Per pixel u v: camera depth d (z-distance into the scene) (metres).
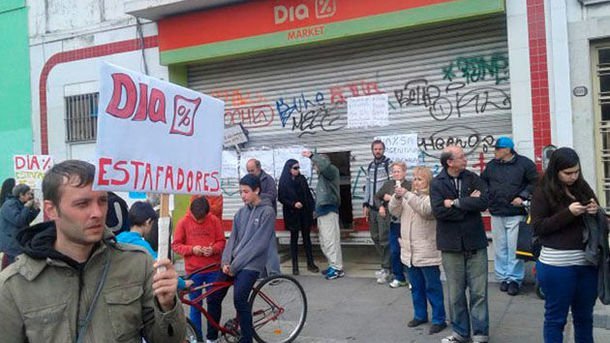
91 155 10.85
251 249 5.05
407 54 8.59
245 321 5.07
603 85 7.14
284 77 9.51
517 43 7.41
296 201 8.41
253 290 5.31
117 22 10.45
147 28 10.16
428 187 5.64
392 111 8.71
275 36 8.93
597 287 4.05
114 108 2.14
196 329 4.93
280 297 5.60
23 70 11.42
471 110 8.16
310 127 9.34
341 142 9.12
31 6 11.28
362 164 8.96
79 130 10.96
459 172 5.12
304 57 9.33
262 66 9.66
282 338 5.59
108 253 2.22
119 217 5.25
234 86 9.91
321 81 9.23
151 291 2.27
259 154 9.66
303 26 8.73
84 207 2.10
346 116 9.07
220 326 5.23
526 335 5.42
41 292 2.07
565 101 7.15
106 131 2.11
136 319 2.21
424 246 5.64
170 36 9.76
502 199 6.81
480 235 5.09
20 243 2.13
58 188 2.09
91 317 2.11
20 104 11.48
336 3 8.47
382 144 7.90
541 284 4.16
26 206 7.20
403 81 8.62
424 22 7.88
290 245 9.36
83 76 10.80
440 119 8.37
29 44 11.33
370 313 6.46
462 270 5.13
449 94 8.30
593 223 3.96
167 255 2.22
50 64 11.12
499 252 6.94
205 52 9.48
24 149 11.48
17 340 2.05
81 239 2.10
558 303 4.05
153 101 2.31
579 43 7.08
